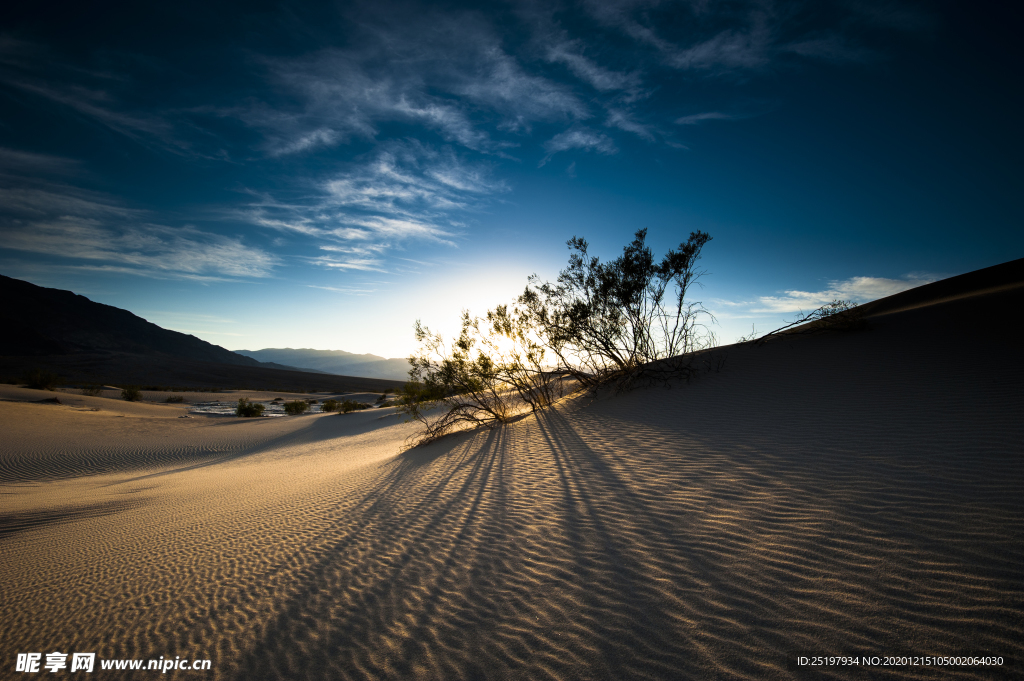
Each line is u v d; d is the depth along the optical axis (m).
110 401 39.31
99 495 11.55
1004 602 2.73
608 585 3.64
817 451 5.57
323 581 4.52
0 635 4.07
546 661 2.90
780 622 2.91
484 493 6.67
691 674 2.61
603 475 6.32
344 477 10.29
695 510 4.71
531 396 13.67
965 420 5.56
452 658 3.06
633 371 12.28
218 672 3.21
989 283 14.96
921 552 3.34
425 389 13.12
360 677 2.99
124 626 4.03
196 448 22.14
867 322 11.98
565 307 12.61
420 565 4.57
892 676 2.36
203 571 5.16
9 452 18.59
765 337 12.96
